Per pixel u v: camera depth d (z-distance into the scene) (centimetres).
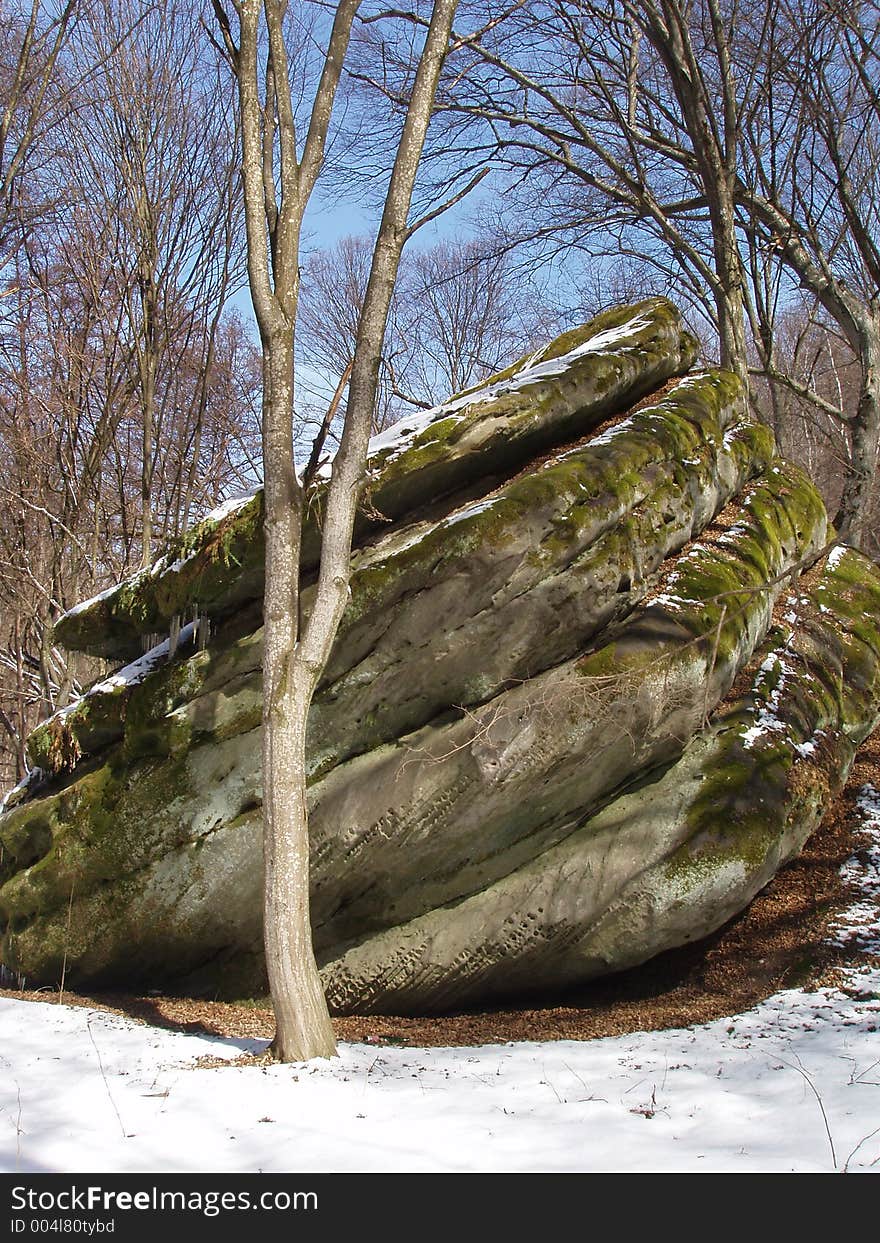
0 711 2181
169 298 1712
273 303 743
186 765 899
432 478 873
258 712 880
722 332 1396
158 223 1684
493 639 812
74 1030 783
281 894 678
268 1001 910
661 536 888
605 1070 622
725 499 1044
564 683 782
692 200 1636
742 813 805
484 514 802
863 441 1449
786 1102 527
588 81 1681
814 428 2527
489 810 813
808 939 795
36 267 1709
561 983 828
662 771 841
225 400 2150
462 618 811
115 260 1706
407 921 860
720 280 1396
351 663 841
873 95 1352
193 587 912
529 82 1599
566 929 801
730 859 782
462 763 811
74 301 1742
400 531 877
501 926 816
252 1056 682
